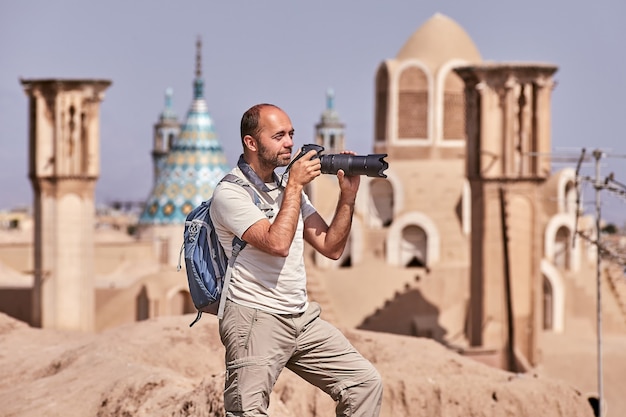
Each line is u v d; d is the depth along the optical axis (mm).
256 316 7961
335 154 8070
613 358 38562
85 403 14219
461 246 44938
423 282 42406
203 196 55406
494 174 35281
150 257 55656
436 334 41750
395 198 45656
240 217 7867
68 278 39094
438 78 47031
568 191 45406
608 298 44531
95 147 39156
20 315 44625
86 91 38844
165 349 16672
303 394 15398
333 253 8242
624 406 36906
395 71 47344
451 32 48125
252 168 8086
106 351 16469
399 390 16500
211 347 17172
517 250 35406
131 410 13516
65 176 38781
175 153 56250
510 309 35406
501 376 18156
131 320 43938
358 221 45312
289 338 8031
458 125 47188
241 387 7941
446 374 17703
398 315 42062
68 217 39062
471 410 16609
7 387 16578
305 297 8148
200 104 56469
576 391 17844
